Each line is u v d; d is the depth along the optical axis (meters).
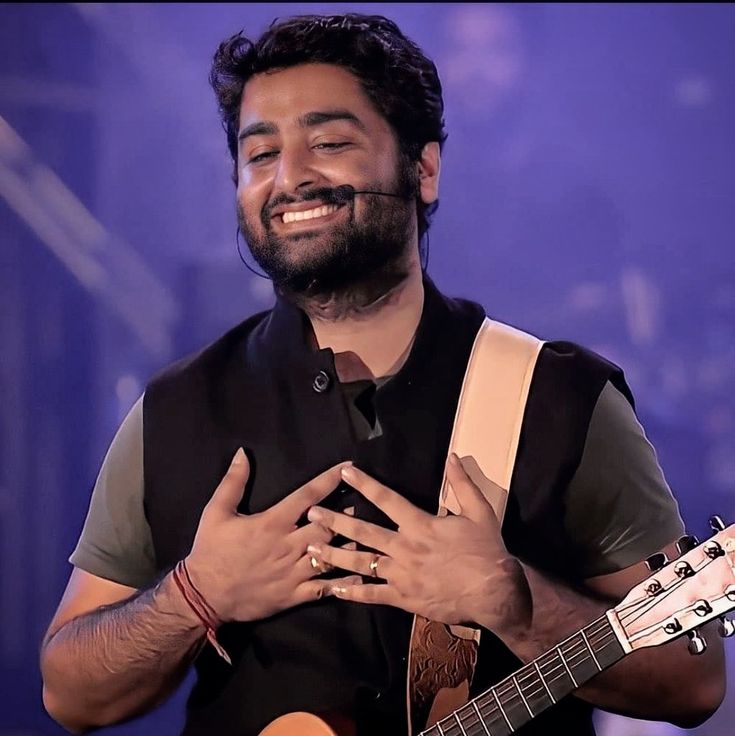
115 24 19.83
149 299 19.47
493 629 5.06
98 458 18.17
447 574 5.04
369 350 5.60
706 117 21.02
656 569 4.84
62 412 18.19
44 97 19.17
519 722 4.94
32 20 19.11
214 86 5.73
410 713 5.18
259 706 5.37
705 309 19.75
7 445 17.78
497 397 5.49
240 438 5.54
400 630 5.29
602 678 5.25
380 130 5.47
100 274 18.95
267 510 5.20
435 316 5.65
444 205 20.77
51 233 18.75
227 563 5.19
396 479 5.39
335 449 5.43
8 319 18.28
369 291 5.50
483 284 20.34
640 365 19.45
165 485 5.60
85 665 5.47
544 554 5.40
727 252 20.48
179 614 5.27
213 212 20.28
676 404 18.88
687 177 20.98
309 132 5.41
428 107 5.66
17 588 17.20
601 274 20.08
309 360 5.54
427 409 5.48
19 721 16.12
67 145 19.27
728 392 18.94
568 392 5.46
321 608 5.33
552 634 5.08
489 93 21.19
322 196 5.36
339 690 5.26
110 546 5.74
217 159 20.28
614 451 5.45
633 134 21.12
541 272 20.25
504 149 21.09
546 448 5.41
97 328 18.73
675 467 18.05
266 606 5.20
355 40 5.51
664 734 11.35
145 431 5.67
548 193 20.88
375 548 5.11
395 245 5.46
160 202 20.16
